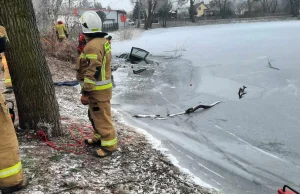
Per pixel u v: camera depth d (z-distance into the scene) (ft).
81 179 12.25
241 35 97.25
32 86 14.67
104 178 12.63
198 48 72.02
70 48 49.26
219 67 46.62
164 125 23.11
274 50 59.47
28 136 15.12
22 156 13.51
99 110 14.03
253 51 60.23
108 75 13.91
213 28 150.30
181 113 26.30
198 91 33.88
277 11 236.22
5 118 10.27
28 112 15.03
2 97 10.23
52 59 45.88
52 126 15.61
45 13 60.23
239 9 253.24
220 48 69.05
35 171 12.43
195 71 45.16
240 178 15.19
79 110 23.71
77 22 61.72
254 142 20.17
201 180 14.40
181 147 18.60
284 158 17.87
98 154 14.34
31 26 14.14
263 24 161.38
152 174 13.62
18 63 14.25
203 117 25.25
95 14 13.26
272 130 22.11
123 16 181.78
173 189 12.59
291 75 38.29
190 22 197.77
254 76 39.22
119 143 16.81
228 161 17.16
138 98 31.55
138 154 15.65
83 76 14.19
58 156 13.94
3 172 10.45
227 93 32.37
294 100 28.55
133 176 13.14
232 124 23.48
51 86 15.39
